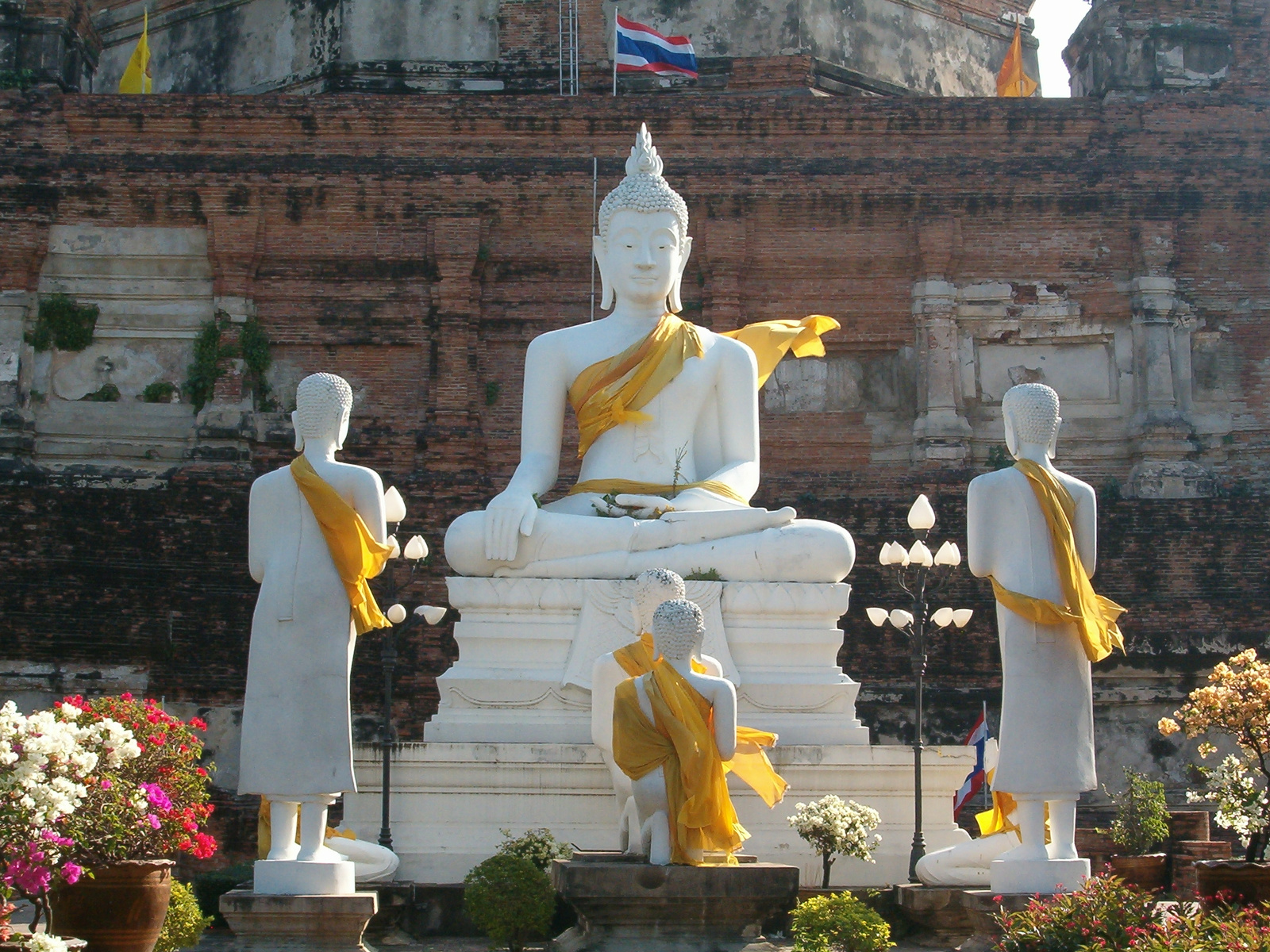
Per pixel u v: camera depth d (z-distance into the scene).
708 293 27.64
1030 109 28.11
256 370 27.33
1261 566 24.72
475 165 27.73
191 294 27.59
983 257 27.91
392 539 12.08
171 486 26.11
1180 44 28.53
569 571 14.70
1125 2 28.56
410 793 13.75
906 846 13.81
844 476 26.98
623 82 31.81
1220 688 13.77
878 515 25.05
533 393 16.23
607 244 16.55
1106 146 28.11
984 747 19.27
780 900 9.98
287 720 11.25
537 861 12.36
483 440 27.28
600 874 9.95
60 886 10.45
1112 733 23.62
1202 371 27.75
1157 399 27.30
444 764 13.69
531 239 27.81
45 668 23.00
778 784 11.38
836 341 27.77
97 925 10.72
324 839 12.39
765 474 27.39
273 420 27.33
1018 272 27.88
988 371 27.81
